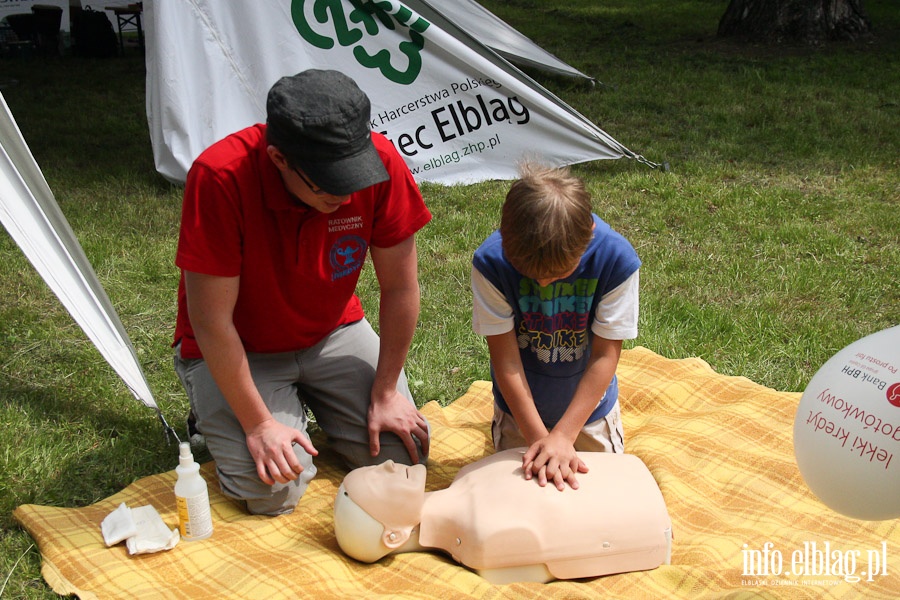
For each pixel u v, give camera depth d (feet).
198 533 7.95
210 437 8.44
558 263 7.06
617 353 8.29
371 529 7.41
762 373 12.17
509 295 8.13
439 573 7.35
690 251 17.03
